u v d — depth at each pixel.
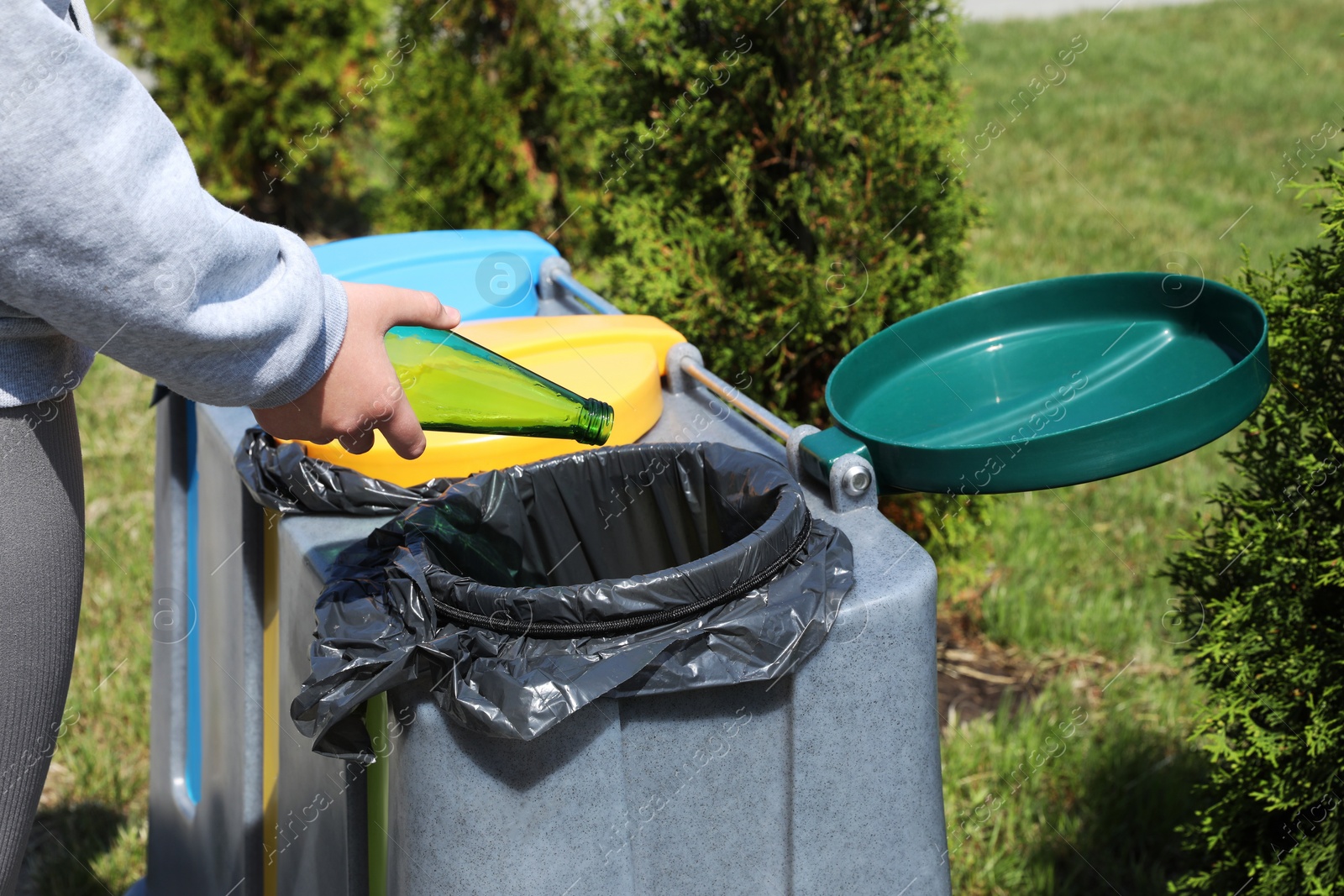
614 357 1.87
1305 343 1.83
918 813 1.41
